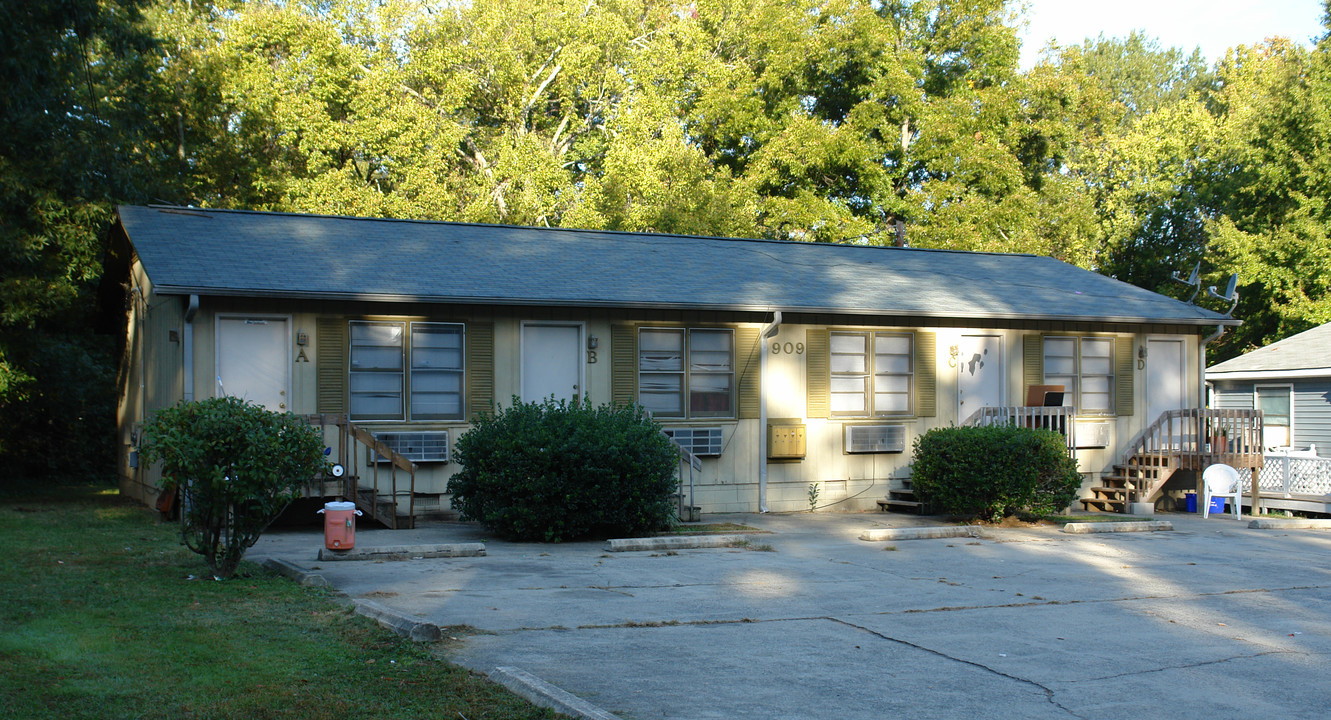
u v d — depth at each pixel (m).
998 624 8.09
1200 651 7.30
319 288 14.14
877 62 34.31
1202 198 41.31
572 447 12.91
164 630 6.89
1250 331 36.47
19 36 17.36
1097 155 46.59
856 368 18.14
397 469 15.13
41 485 23.44
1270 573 11.24
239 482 8.91
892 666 6.62
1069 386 19.58
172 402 14.69
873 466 18.14
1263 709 5.89
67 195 20.48
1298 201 31.69
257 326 14.40
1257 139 33.50
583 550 12.16
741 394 17.23
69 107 21.25
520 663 6.40
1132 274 45.22
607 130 34.91
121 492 20.86
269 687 5.59
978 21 35.09
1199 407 20.58
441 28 33.06
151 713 5.10
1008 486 15.55
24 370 21.91
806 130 32.19
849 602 8.91
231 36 29.78
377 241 17.16
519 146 32.28
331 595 8.38
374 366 15.07
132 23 21.61
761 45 35.91
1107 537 14.55
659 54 34.97
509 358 15.80
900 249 22.81
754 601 8.86
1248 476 20.33
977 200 32.53
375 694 5.53
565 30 33.94
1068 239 37.09
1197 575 11.00
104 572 9.38
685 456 15.51
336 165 32.12
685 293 16.61
